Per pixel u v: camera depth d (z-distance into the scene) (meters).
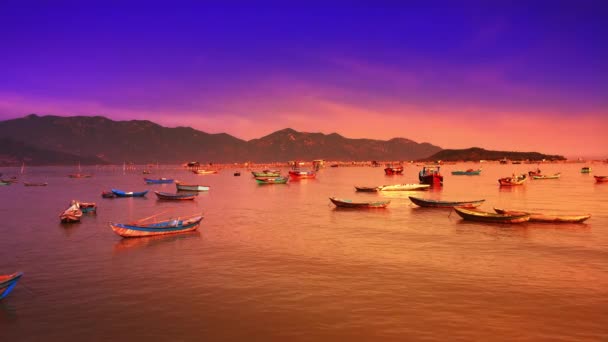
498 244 34.56
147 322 19.31
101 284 24.58
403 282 24.47
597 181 126.88
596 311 20.17
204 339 17.70
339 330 18.36
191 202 71.06
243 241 36.19
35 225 45.88
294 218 50.03
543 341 17.30
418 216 50.56
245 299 21.94
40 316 20.05
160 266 28.25
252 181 149.88
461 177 170.38
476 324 18.81
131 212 58.06
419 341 17.33
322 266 27.94
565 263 28.64
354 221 47.19
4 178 187.25
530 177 154.75
